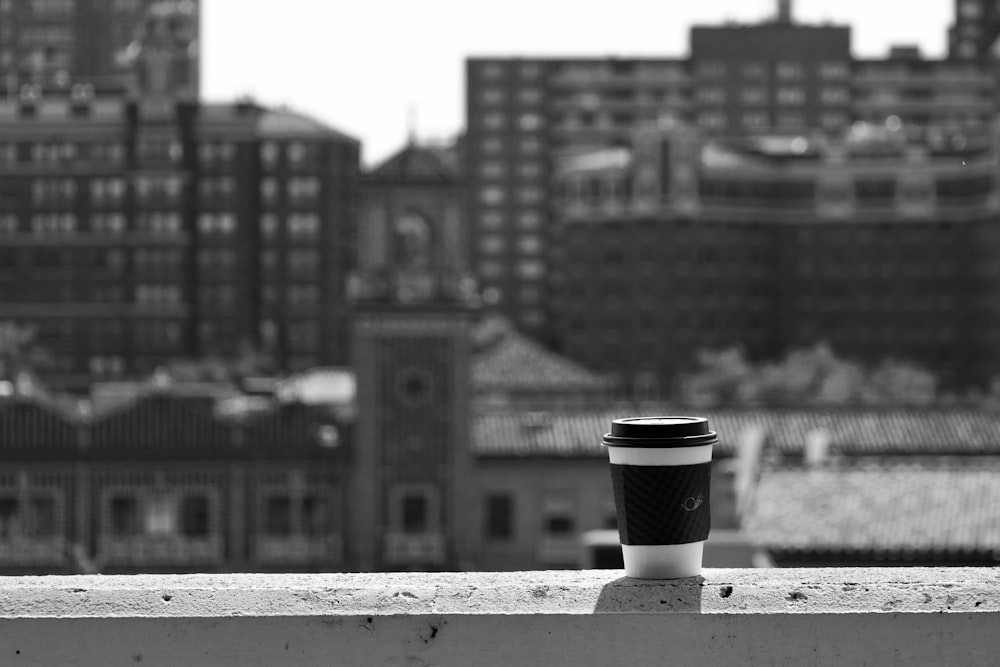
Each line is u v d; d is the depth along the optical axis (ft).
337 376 545.44
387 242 337.93
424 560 333.01
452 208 339.57
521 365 526.57
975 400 604.49
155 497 327.47
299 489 330.95
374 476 332.19
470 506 334.24
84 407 387.14
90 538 325.42
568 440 339.77
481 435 340.18
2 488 325.01
